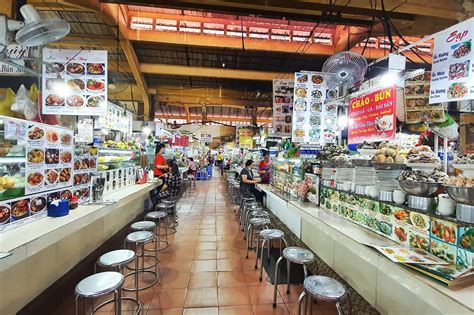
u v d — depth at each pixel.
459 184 1.39
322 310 2.31
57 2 4.14
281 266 3.19
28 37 2.04
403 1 3.77
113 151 3.83
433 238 1.49
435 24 4.45
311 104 3.95
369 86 2.49
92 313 1.98
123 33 5.58
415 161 1.94
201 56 7.27
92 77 2.74
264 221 3.32
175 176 6.70
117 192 3.66
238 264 3.23
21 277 2.07
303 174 3.40
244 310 2.29
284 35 6.12
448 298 1.06
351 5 3.89
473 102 2.83
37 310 2.17
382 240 1.78
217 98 10.46
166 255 3.50
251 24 5.93
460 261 1.32
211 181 13.17
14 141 1.88
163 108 13.79
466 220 1.30
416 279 1.23
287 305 2.37
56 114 2.69
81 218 2.21
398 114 2.41
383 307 2.05
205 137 16.50
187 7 4.03
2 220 1.78
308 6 3.97
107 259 1.97
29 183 2.01
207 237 4.27
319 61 7.31
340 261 2.71
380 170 2.00
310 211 2.67
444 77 1.91
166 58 7.43
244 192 5.18
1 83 2.75
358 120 2.63
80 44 5.80
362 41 5.36
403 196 1.74
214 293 2.56
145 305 2.35
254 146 11.87
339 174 2.53
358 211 2.18
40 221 2.06
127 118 5.11
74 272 2.81
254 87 10.16
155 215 3.51
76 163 2.68
